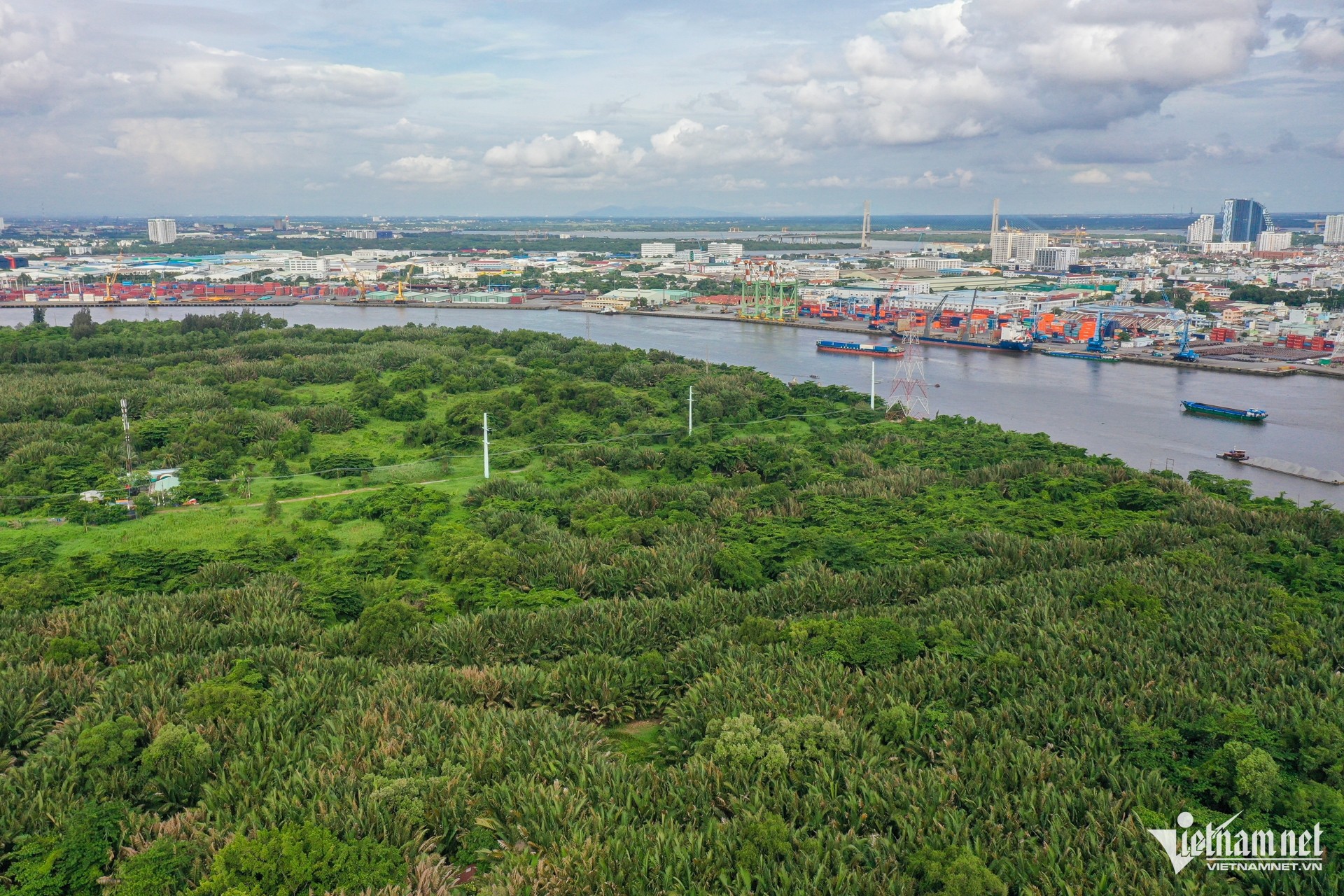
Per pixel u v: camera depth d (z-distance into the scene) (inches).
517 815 2866.6
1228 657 3715.6
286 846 2583.7
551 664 4055.1
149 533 6082.7
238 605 4510.3
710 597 4557.1
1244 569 4739.2
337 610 4645.7
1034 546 5177.2
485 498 6722.4
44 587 4672.7
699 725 3395.7
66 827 2748.5
